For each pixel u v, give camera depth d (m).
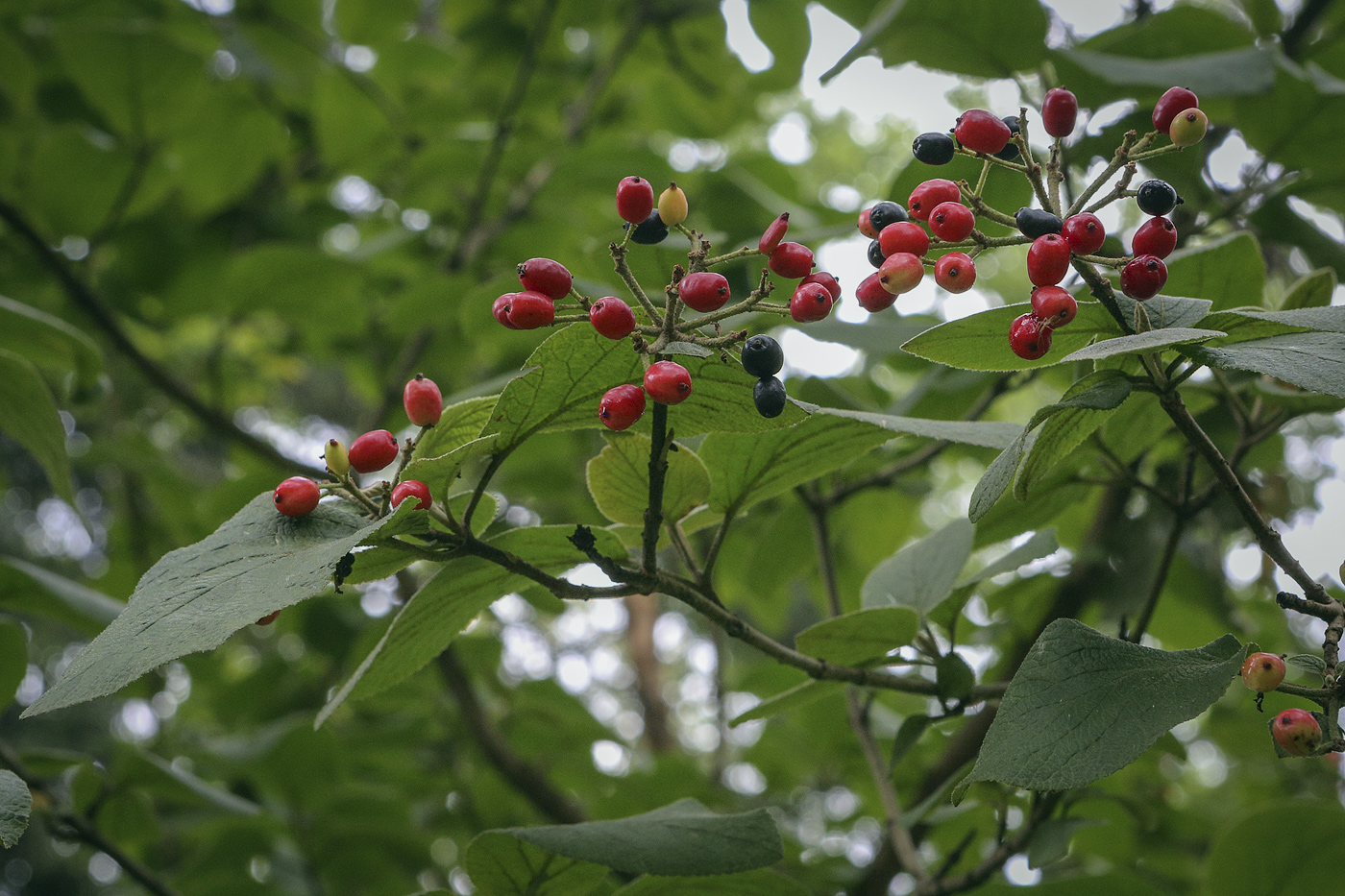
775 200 3.88
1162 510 2.62
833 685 1.80
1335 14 2.83
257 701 4.14
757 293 1.17
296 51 4.43
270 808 3.45
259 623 1.18
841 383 3.34
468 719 3.49
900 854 2.21
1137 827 2.92
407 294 3.53
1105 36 2.57
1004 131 1.20
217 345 3.88
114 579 4.39
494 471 1.28
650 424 1.32
